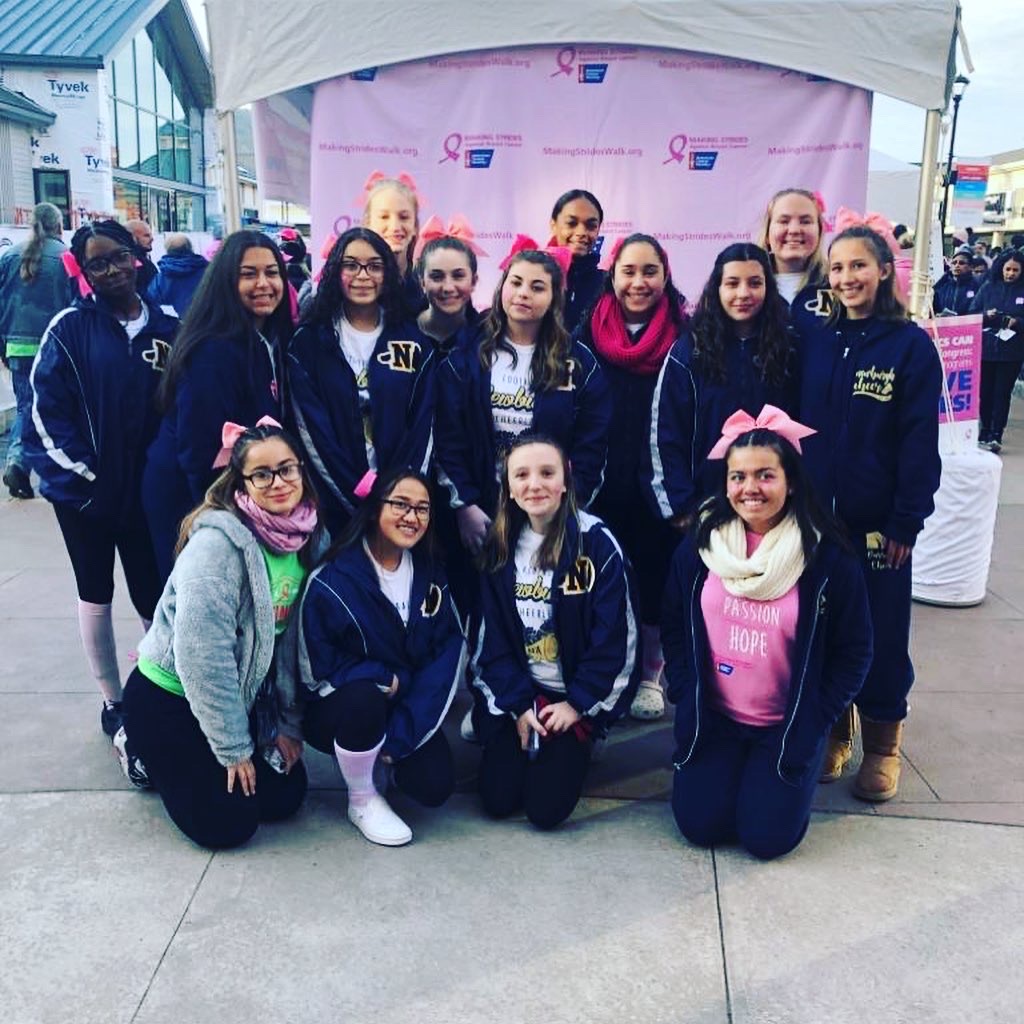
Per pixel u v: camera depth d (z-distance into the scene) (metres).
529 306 3.31
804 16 4.63
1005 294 9.05
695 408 3.37
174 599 2.88
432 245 3.57
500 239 5.05
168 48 23.56
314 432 3.32
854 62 4.65
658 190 4.96
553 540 3.13
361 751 2.94
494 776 3.12
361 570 3.06
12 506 6.91
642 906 2.67
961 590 5.09
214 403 3.13
